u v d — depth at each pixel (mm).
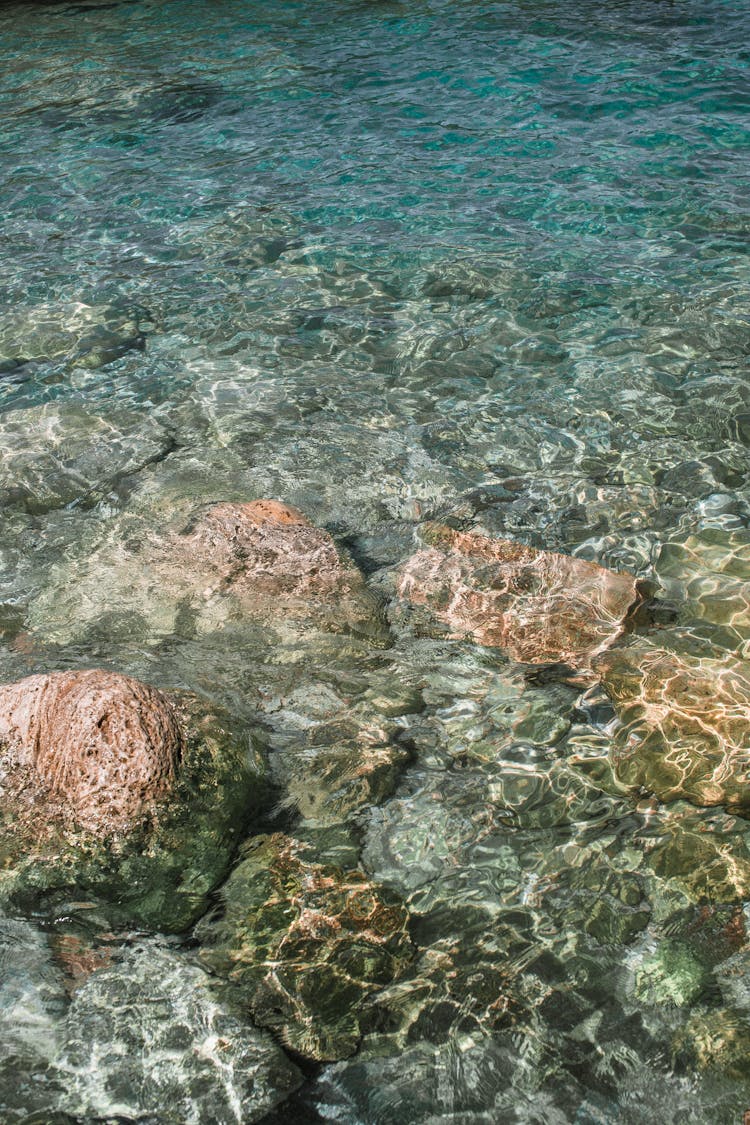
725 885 3562
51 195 9758
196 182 9875
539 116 10867
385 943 3416
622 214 8867
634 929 3436
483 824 3855
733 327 7266
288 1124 2938
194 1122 2938
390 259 8383
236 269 8359
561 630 4805
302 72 12492
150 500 5852
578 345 7203
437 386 6867
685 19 13516
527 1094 2986
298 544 5234
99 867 3660
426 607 5000
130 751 3771
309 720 4363
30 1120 2924
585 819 3854
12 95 12297
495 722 4332
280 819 3891
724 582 5082
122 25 14781
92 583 5164
